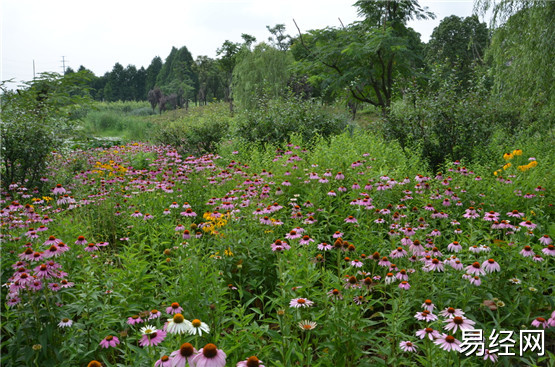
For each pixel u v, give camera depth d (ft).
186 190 21.90
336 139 32.45
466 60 100.07
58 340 9.32
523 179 20.47
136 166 37.29
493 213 14.84
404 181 19.77
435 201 18.03
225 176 21.79
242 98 84.07
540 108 35.58
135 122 87.86
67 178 27.32
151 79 323.98
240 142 38.50
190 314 9.85
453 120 32.07
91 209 20.63
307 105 43.52
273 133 40.06
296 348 8.55
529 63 32.68
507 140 34.81
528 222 12.81
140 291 10.93
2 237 12.73
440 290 11.25
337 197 18.31
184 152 41.86
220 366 5.92
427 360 8.48
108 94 321.32
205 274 11.04
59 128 30.32
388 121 35.70
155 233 14.84
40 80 32.37
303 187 20.72
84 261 12.07
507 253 11.79
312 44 73.36
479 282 10.21
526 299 10.85
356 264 10.60
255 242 13.61
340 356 8.89
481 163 30.01
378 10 65.51
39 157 25.35
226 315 11.07
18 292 9.23
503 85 36.37
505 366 9.00
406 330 10.88
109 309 10.06
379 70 64.18
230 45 143.02
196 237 13.64
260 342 9.09
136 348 8.36
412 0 64.75
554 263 13.65
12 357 8.98
